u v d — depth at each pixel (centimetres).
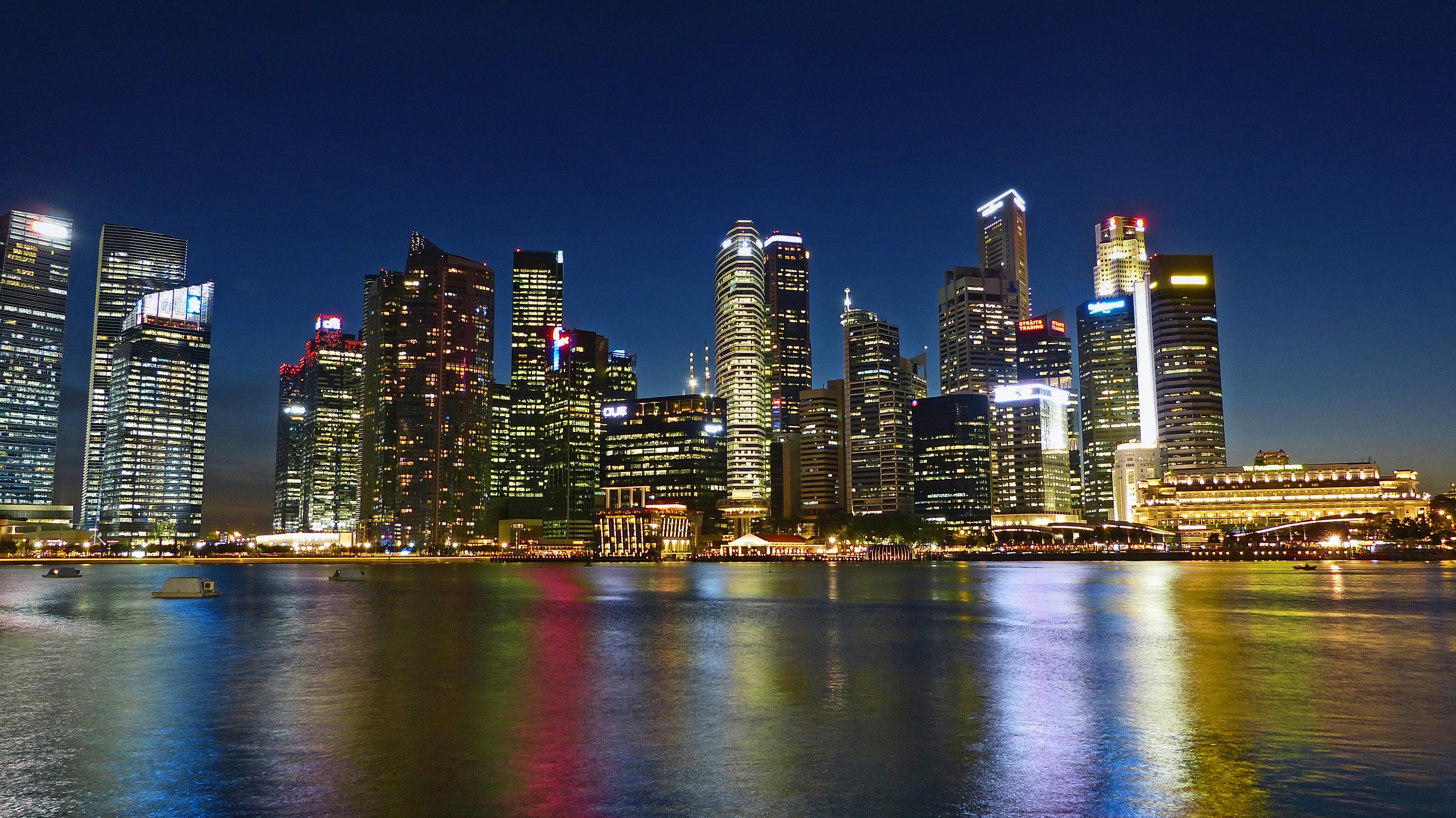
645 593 15750
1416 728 3966
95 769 3356
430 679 5512
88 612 11238
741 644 7444
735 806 2866
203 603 13050
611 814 2797
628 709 4516
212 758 3512
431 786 3117
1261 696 4803
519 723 4156
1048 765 3359
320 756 3541
